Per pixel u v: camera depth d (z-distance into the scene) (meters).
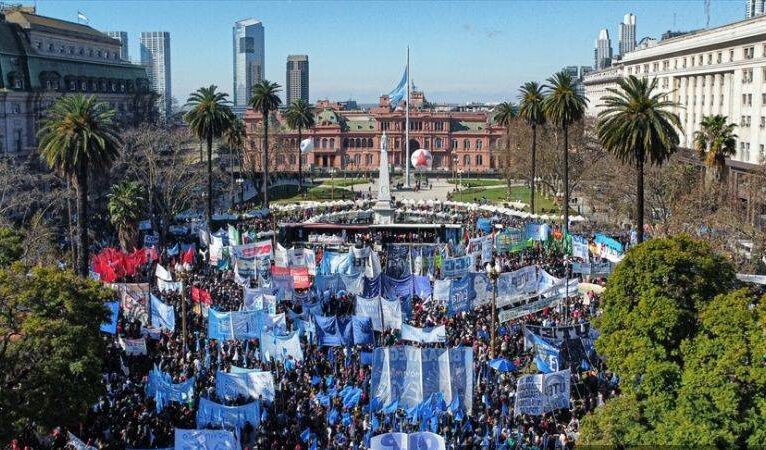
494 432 48.16
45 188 134.88
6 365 43.03
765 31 120.94
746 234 80.88
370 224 131.50
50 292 45.19
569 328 62.00
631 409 42.84
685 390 40.97
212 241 94.88
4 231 55.34
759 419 39.09
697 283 44.88
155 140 134.75
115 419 49.72
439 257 91.81
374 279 78.19
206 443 42.44
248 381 51.12
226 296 78.00
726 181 116.69
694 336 43.84
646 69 190.75
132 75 195.50
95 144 82.88
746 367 39.44
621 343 44.91
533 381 49.19
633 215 111.75
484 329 68.38
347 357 61.06
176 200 124.38
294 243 121.62
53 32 165.00
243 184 176.25
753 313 41.31
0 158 123.50
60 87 159.50
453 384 50.91
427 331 61.03
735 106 133.62
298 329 65.56
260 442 46.38
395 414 50.31
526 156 164.00
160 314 66.69
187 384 51.16
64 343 43.47
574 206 159.88
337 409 51.38
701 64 152.00
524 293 74.62
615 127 83.50
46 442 47.66
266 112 154.75
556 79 116.81
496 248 101.25
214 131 122.06
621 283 46.72
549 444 47.78
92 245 107.25
